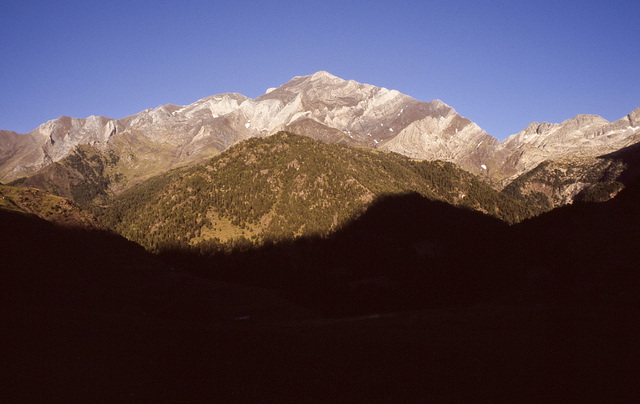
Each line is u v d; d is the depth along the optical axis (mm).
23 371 33812
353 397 33031
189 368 37750
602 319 54281
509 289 94250
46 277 89875
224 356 41750
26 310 56812
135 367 37031
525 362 40531
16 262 87812
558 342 46375
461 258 136250
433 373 38250
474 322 61906
